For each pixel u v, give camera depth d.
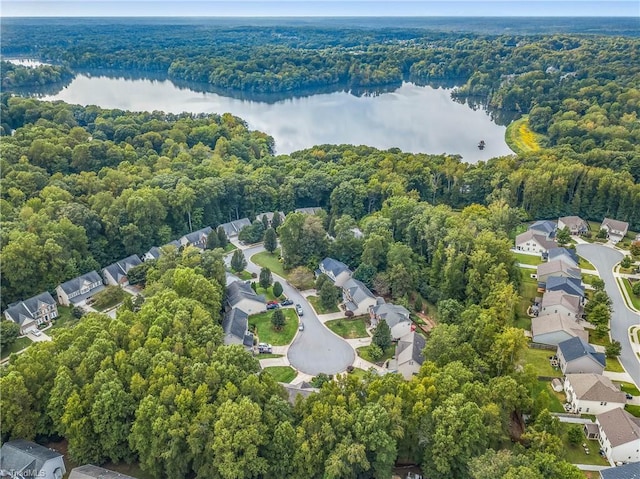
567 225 156.88
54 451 71.75
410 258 126.88
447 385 73.12
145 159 188.12
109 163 183.12
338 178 173.88
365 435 66.38
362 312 117.81
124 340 81.19
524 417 78.81
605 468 69.62
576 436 75.56
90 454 71.75
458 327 93.06
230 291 120.75
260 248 154.12
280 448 66.69
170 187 158.25
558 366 95.00
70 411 70.25
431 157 198.00
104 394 69.75
